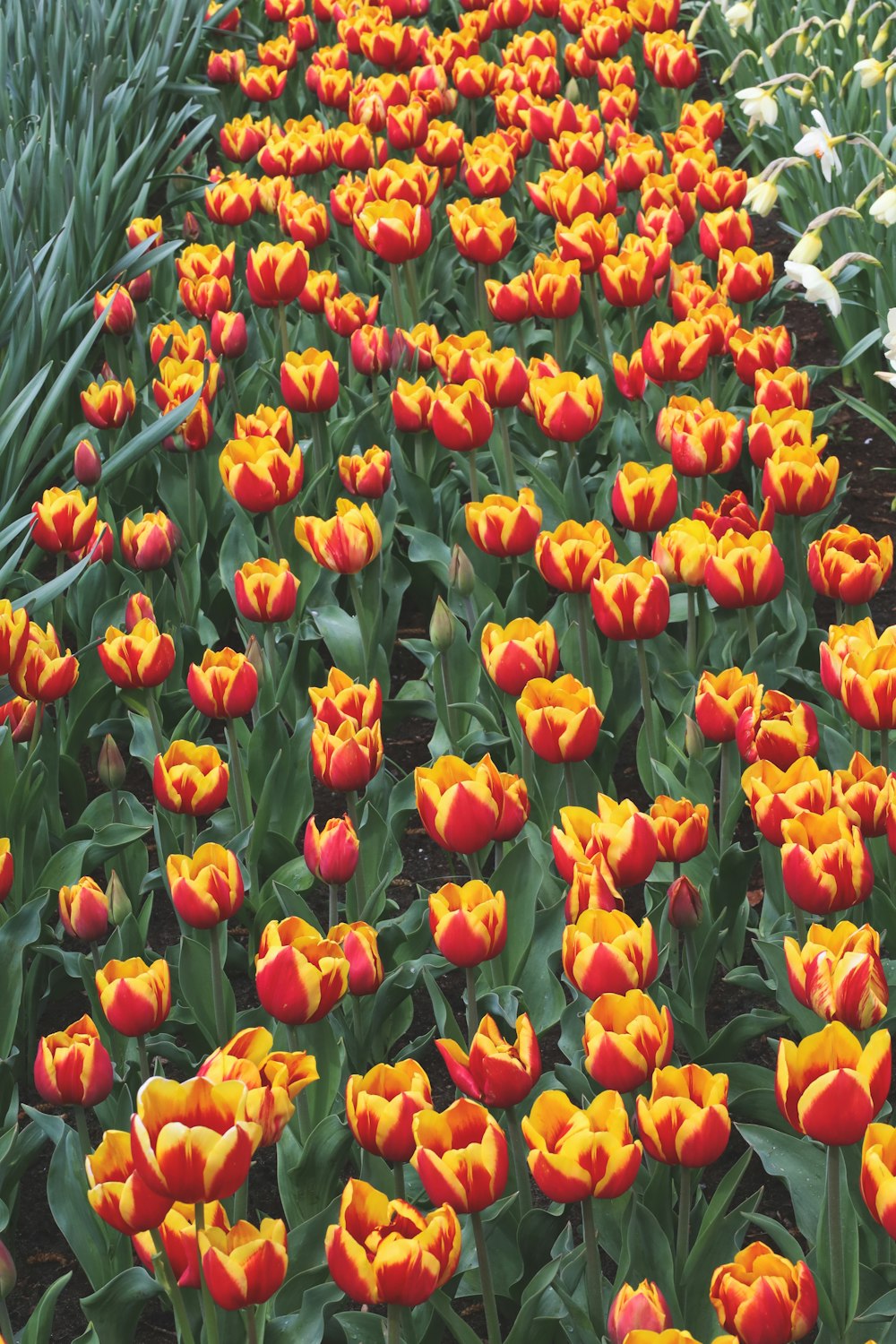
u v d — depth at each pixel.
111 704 3.68
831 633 2.58
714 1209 2.03
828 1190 1.88
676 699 3.46
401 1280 1.60
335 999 2.04
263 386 4.79
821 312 5.74
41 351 4.45
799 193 5.92
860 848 2.05
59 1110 2.90
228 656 2.88
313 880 3.10
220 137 5.86
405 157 6.43
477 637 3.49
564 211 4.68
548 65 5.96
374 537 3.15
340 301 4.39
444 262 5.61
